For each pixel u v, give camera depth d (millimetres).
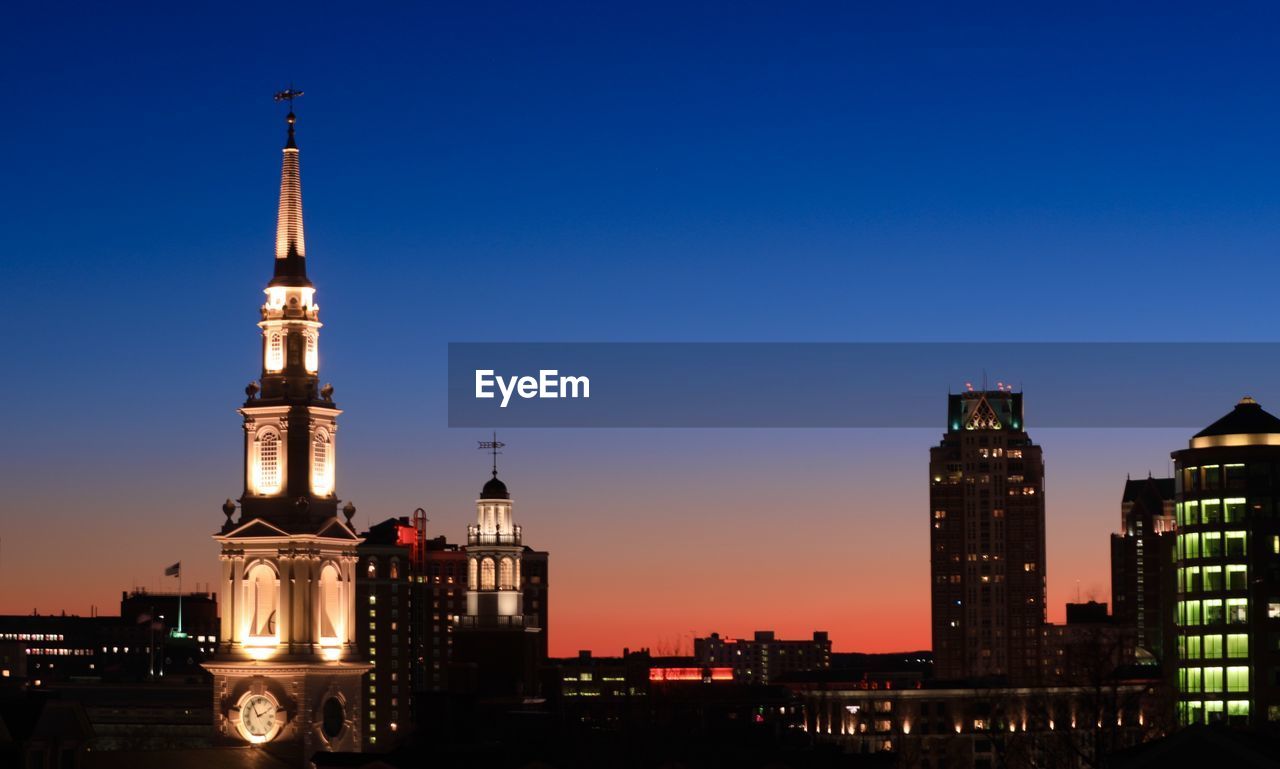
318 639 155500
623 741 155375
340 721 156750
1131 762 119125
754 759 143875
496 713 175750
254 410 155000
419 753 142375
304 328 156250
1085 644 195250
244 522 155250
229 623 155500
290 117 158125
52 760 128875
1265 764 115438
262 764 149500
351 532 157875
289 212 157250
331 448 157750
